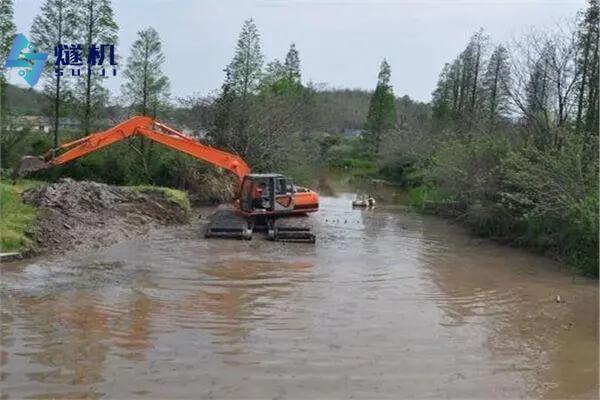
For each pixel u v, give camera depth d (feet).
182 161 108.99
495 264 58.34
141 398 25.61
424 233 78.07
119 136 76.95
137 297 41.88
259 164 118.62
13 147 106.52
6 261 50.34
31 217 59.06
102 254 55.93
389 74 242.78
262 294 44.04
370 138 238.48
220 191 108.37
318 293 44.86
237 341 33.32
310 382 27.96
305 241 67.72
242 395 26.25
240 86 132.16
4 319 35.83
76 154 76.74
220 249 61.36
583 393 27.89
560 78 84.12
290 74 212.64
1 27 102.22
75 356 30.22
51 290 42.73
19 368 28.45
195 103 127.65
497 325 38.34
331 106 276.62
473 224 78.64
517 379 29.37
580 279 52.13
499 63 143.23
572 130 74.08
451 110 198.29
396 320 38.55
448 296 45.50
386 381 28.45
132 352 31.07
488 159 76.18
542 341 35.29
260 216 73.72
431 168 113.09
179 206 78.54
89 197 69.77
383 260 58.85
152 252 58.18
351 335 35.12
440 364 30.99
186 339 33.40
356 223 86.28
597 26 82.84
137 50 116.57
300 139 133.69
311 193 76.74
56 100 108.68
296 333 35.09
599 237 52.31
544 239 63.10
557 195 59.72
